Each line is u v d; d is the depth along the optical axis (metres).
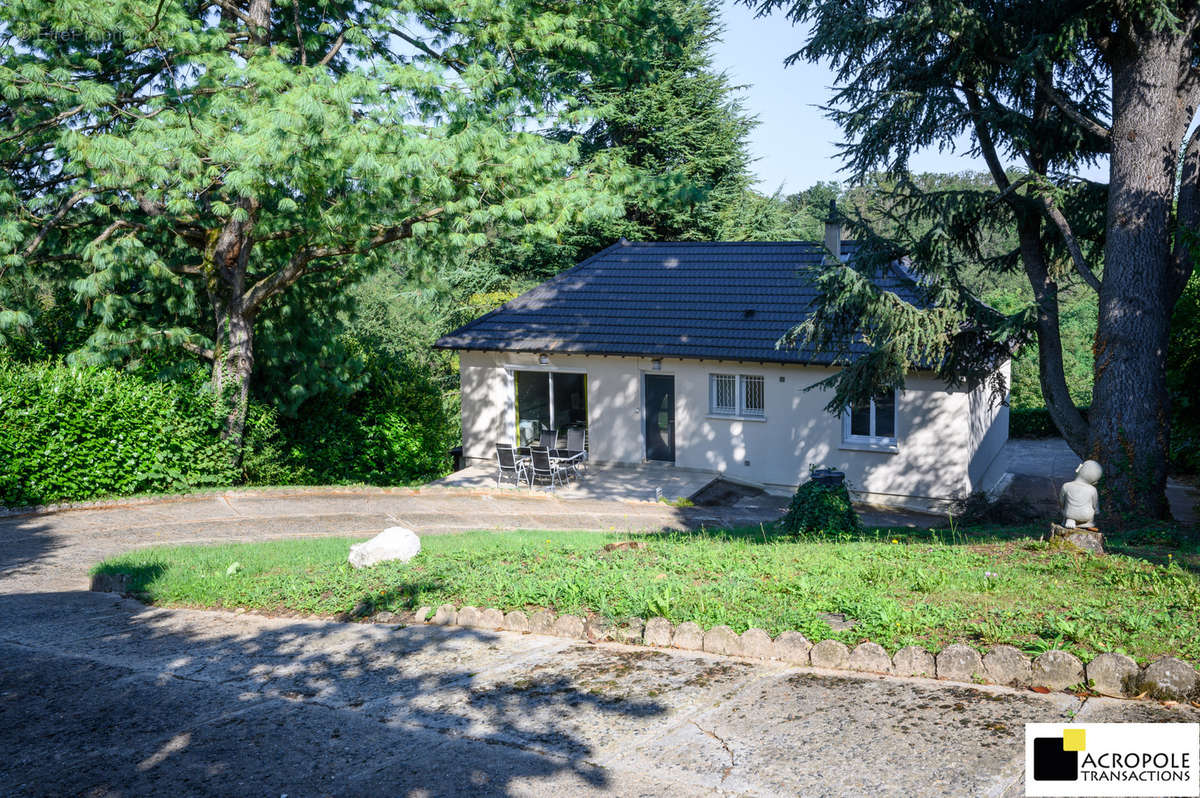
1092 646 5.97
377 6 17.97
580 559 10.26
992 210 15.80
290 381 21.09
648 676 6.53
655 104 36.50
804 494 13.87
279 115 14.03
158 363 18.98
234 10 18.19
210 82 16.19
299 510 17.45
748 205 40.84
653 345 21.98
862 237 16.00
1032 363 41.06
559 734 5.61
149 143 14.64
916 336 14.78
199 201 18.42
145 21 15.70
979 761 4.79
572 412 23.73
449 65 18.98
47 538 14.18
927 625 6.72
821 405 20.33
